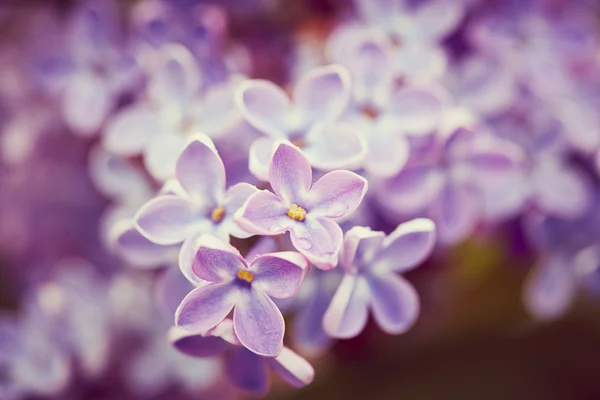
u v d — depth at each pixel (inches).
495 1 9.0
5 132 10.3
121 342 9.3
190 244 5.9
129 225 6.7
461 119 7.3
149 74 8.4
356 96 7.3
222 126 6.7
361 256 6.3
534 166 8.7
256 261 5.6
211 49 8.1
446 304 10.2
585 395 11.4
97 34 9.1
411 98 7.3
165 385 9.3
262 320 5.7
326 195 5.8
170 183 6.2
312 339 7.0
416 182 7.5
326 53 8.4
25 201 10.5
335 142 6.4
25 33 10.6
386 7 8.4
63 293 9.4
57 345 9.0
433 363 11.1
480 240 9.4
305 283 7.1
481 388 11.1
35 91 9.8
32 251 10.7
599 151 8.6
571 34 9.1
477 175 7.8
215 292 5.7
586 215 8.8
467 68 8.6
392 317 6.5
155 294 9.4
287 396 10.3
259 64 8.7
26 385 8.8
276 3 9.1
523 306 10.5
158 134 7.5
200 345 6.0
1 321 9.1
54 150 10.2
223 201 6.0
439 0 8.3
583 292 11.0
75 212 10.4
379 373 10.8
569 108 8.8
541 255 9.1
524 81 8.8
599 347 11.7
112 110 8.7
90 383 9.2
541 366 11.5
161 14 8.6
